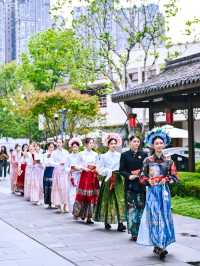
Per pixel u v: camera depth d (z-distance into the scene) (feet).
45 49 107.34
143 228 26.66
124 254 27.09
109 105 132.67
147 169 26.91
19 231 35.22
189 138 59.16
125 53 97.60
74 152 43.70
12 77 156.46
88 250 28.30
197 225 35.81
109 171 34.68
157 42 96.84
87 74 89.61
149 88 58.03
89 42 87.25
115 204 34.86
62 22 91.56
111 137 34.81
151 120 67.56
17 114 147.64
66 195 45.37
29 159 55.72
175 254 26.81
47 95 103.14
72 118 108.17
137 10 83.20
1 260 26.25
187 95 58.95
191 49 107.86
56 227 36.73
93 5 83.46
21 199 57.88
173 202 46.52
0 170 95.45
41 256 27.09
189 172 57.93
